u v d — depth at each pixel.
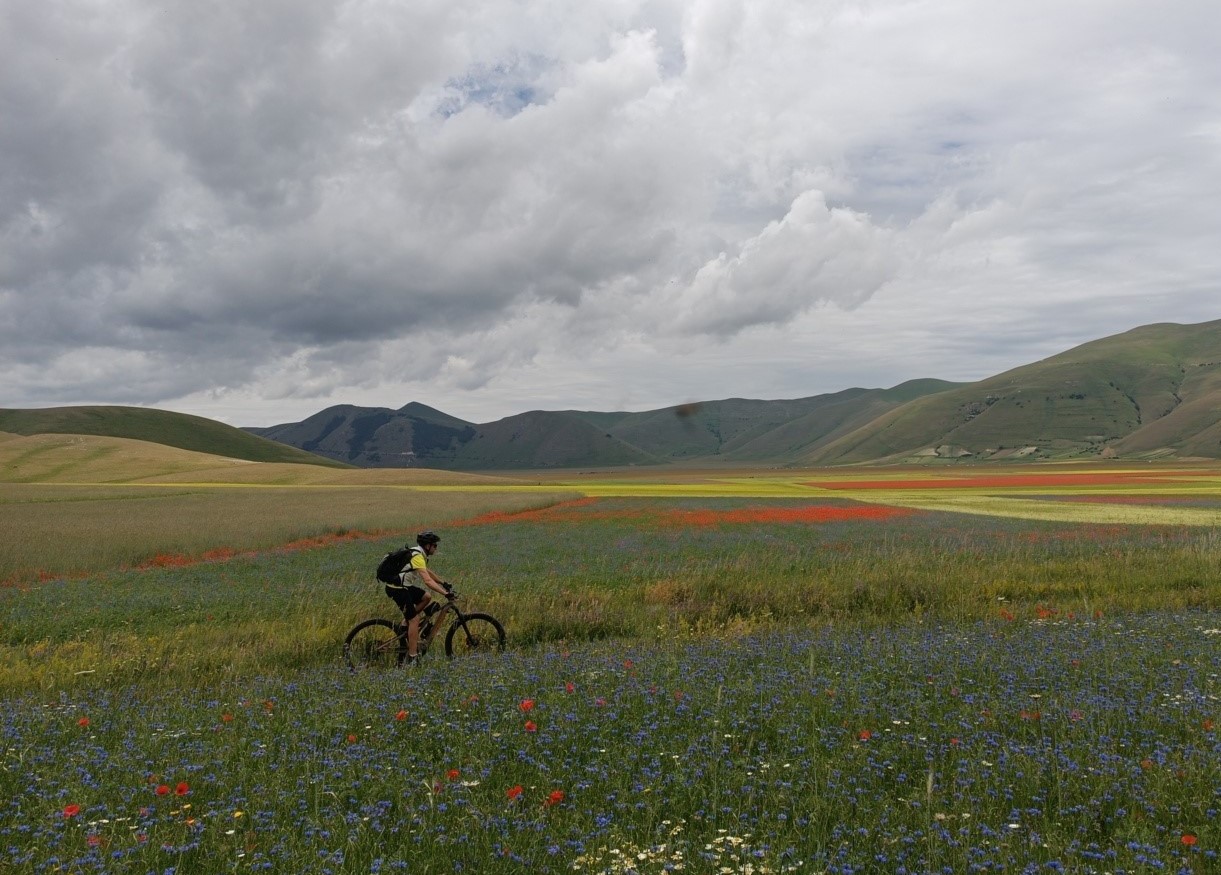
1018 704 8.09
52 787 6.30
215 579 24.22
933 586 17.70
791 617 15.38
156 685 10.94
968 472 190.88
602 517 53.97
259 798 6.06
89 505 67.56
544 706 8.43
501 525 47.88
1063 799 5.80
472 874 4.81
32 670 11.83
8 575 26.72
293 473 139.50
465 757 7.02
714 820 5.52
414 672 10.62
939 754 6.87
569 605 16.02
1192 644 11.14
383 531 45.34
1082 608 15.38
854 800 5.81
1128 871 4.61
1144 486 98.12
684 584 18.42
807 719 7.75
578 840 5.18
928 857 4.94
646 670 9.88
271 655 12.69
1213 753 6.44
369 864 4.94
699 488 114.75
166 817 5.64
